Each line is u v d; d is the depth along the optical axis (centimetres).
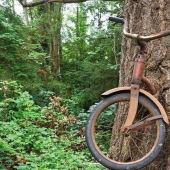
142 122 228
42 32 1154
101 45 839
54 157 407
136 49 282
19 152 434
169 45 257
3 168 380
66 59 1239
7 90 565
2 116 532
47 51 1203
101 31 859
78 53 1207
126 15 300
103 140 527
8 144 434
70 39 1205
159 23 266
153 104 230
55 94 873
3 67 717
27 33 778
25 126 518
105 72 806
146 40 227
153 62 261
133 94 231
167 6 263
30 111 559
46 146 454
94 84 833
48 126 595
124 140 283
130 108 230
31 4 469
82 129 602
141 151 267
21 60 734
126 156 279
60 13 1131
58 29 1127
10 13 753
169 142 250
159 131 225
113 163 228
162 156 254
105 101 235
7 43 710
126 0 304
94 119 234
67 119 619
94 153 229
